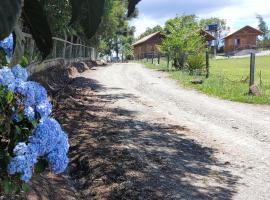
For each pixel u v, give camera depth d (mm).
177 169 6895
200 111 12438
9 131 2635
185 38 28125
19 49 843
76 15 792
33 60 6719
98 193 5930
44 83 12539
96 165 6578
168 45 28547
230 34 75500
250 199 5980
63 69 19234
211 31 70812
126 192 5902
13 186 2754
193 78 21016
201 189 6188
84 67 27328
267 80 20562
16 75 2740
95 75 23547
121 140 8109
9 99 2627
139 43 68125
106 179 6207
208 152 8047
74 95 13875
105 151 7188
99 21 787
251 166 7332
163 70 29000
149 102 13883
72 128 8883
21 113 2668
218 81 19078
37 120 2674
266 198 6035
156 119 10883
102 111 11383
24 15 846
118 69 30359
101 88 17172
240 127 10312
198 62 23766
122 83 19781
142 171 6508
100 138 8117
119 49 66438
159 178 6391
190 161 7395
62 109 10648
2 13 649
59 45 19484
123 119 10516
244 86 17016
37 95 2750
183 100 14523
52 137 2551
